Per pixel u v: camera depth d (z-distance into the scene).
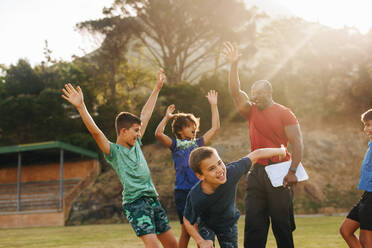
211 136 4.48
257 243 3.58
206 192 3.01
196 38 32.62
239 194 20.81
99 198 20.28
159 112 27.28
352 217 3.57
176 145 4.30
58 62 33.16
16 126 29.08
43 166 27.45
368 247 3.32
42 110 28.47
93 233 10.34
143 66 35.81
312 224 10.38
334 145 24.77
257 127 3.76
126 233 9.76
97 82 32.56
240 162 3.17
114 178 21.80
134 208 3.24
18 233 12.22
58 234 10.61
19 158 22.16
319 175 22.22
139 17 31.83
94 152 25.45
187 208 3.10
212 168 2.84
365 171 3.40
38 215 19.72
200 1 30.44
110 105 28.86
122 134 3.39
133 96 33.78
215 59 33.38
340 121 27.16
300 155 3.54
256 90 3.70
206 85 28.64
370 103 27.42
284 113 3.65
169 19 30.86
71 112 30.27
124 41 32.38
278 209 3.52
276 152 3.33
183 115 4.40
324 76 28.61
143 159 3.45
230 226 3.22
